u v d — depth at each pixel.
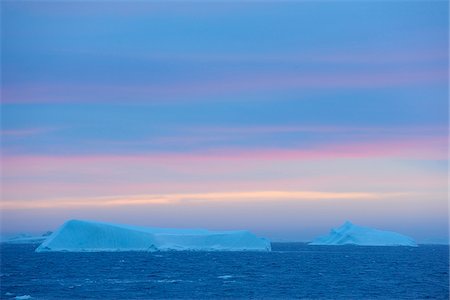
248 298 98.94
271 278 132.12
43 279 126.31
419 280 129.62
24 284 116.25
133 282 120.88
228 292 106.12
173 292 105.56
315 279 130.12
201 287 113.12
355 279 131.12
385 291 109.75
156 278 129.75
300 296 102.25
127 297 98.88
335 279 130.62
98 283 118.75
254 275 139.38
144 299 96.69
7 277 130.62
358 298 100.00
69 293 103.19
